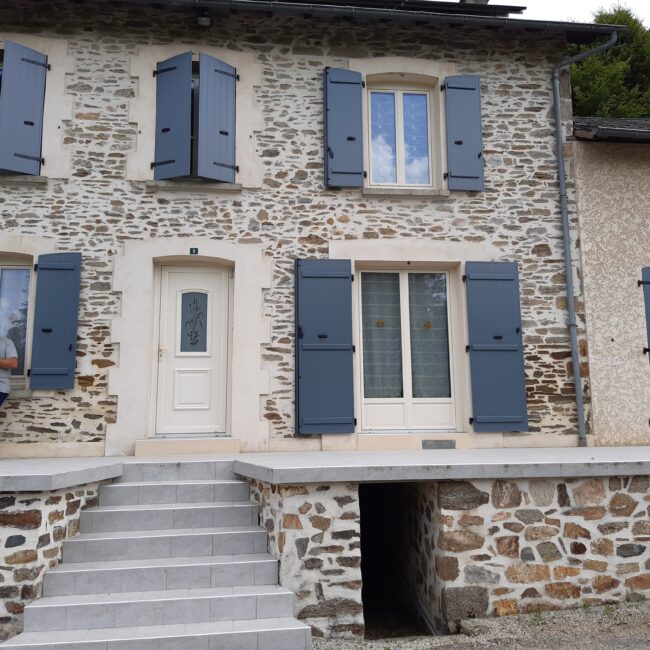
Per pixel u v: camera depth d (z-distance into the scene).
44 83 6.66
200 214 6.72
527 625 4.16
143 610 3.78
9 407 6.21
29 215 6.49
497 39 7.42
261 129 6.94
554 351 6.99
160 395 6.60
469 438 6.74
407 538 5.34
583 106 13.77
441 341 7.12
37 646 3.43
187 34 6.96
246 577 4.17
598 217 7.27
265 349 6.63
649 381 7.08
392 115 7.39
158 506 4.71
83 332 6.40
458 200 7.10
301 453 6.19
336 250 6.84
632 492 4.66
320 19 7.18
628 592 4.53
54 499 4.10
